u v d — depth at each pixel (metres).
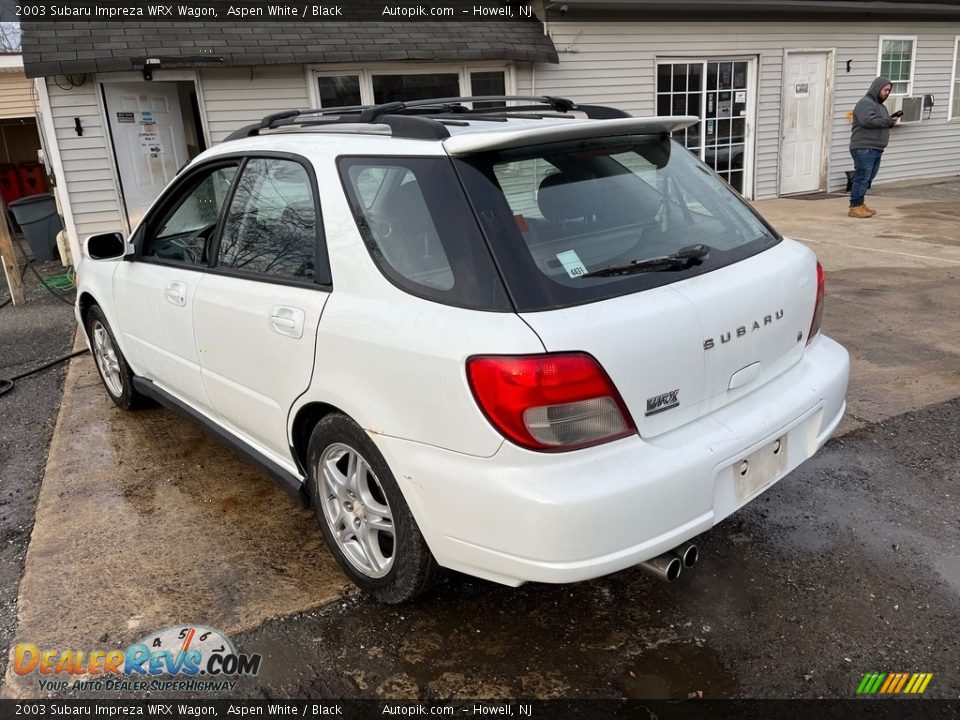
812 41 12.52
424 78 10.14
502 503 2.13
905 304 6.30
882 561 2.96
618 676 2.44
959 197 12.29
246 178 3.17
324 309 2.60
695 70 11.79
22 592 2.92
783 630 2.61
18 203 10.45
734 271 2.56
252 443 3.32
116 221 8.96
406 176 2.46
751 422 2.47
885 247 8.61
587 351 2.10
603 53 10.95
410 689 2.42
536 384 2.06
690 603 2.76
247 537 3.27
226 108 9.16
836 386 2.85
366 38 9.23
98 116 8.61
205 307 3.23
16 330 7.02
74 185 8.70
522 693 2.39
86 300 4.65
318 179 2.74
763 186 12.89
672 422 2.33
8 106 14.27
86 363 5.80
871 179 10.57
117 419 4.59
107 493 3.68
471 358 2.13
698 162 3.03
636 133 2.76
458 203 2.32
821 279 2.97
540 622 2.70
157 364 3.88
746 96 12.30
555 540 2.10
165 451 4.12
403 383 2.32
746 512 3.33
